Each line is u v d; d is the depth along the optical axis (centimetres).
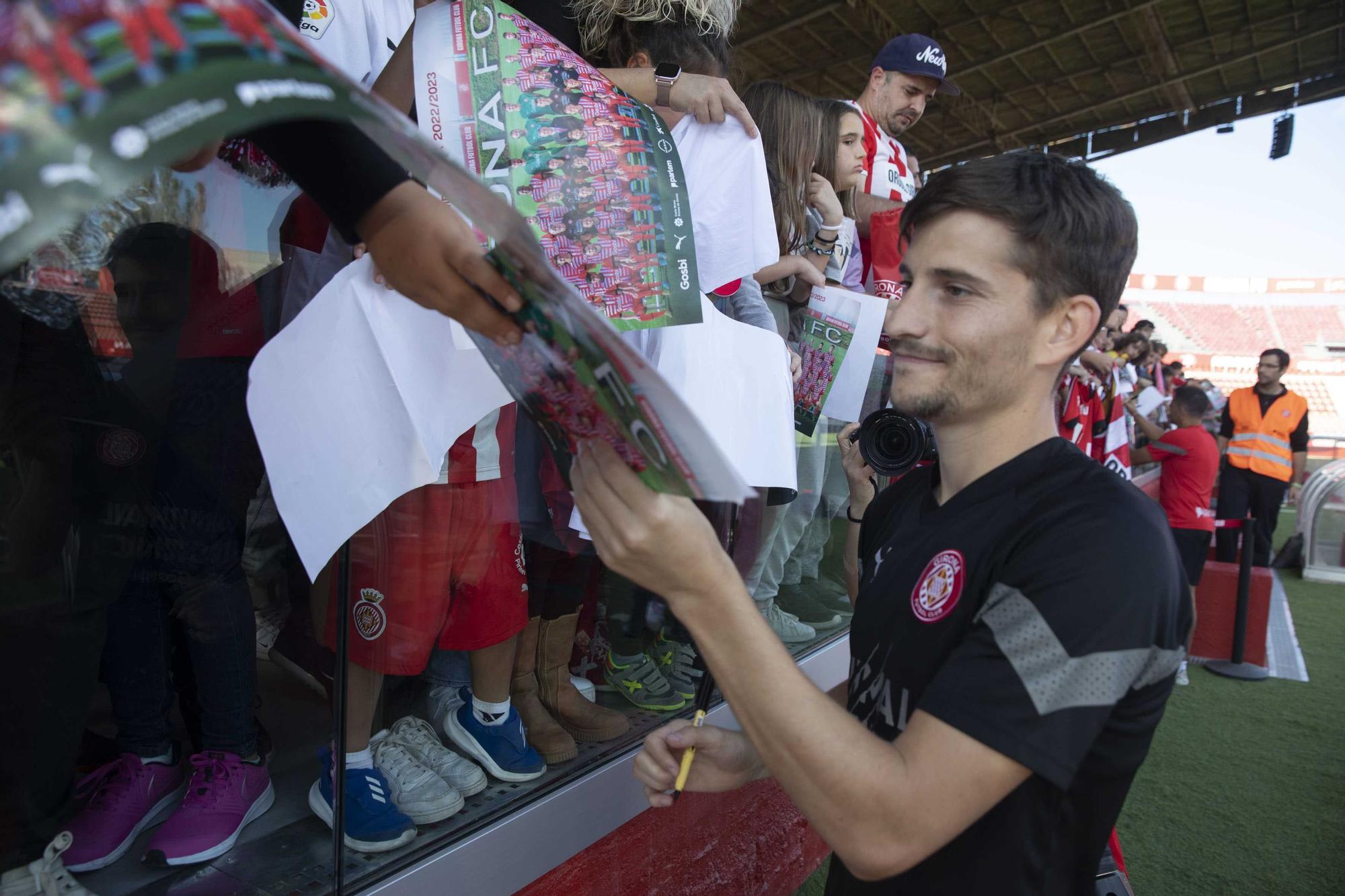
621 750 151
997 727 66
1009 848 73
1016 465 81
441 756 124
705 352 128
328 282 99
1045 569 70
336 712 105
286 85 33
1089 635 67
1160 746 316
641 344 125
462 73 95
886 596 87
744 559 180
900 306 83
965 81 1138
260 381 85
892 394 85
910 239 87
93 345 88
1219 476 662
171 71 29
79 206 26
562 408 60
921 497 96
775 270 182
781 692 67
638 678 163
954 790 66
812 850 210
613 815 144
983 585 77
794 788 69
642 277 102
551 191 97
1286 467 630
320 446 89
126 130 27
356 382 91
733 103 121
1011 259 78
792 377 181
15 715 85
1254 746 317
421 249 57
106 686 97
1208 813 262
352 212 59
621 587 155
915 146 1426
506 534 128
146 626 98
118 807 97
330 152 57
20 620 84
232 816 105
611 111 101
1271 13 1001
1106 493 75
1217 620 425
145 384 93
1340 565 650
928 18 961
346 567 105
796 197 182
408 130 39
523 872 127
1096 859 78
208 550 101
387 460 94
